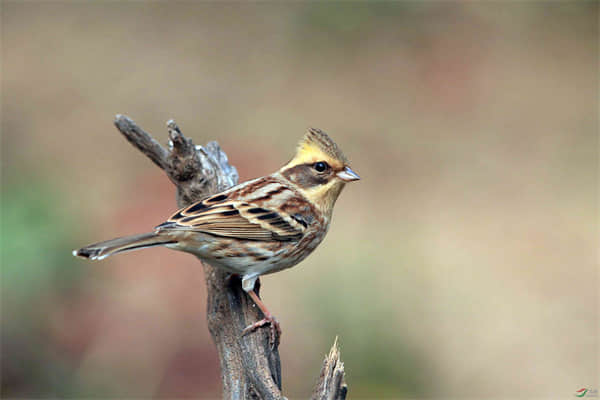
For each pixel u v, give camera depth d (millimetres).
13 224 10781
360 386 10641
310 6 22594
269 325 6934
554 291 13680
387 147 17859
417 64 20938
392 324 11398
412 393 10844
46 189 11773
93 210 12891
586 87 20188
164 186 12883
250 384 6520
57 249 10820
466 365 11688
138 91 19125
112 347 10711
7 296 10375
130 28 21953
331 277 12094
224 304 7156
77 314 10773
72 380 10438
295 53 21219
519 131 18656
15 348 10391
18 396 10297
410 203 16109
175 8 23094
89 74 19609
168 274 11242
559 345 12352
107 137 17219
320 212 7902
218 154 8695
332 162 7828
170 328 10844
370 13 22156
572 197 16359
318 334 11133
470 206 16109
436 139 18203
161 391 10391
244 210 7285
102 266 11133
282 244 7508
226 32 21984
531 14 23125
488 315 12859
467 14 22953
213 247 7141
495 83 20312
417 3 22797
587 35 22328
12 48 20562
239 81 19875
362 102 19328
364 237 14422
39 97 18484
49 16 22359
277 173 7961
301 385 10602
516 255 14570
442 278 13586
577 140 18188
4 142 16641
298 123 18219
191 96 19078
